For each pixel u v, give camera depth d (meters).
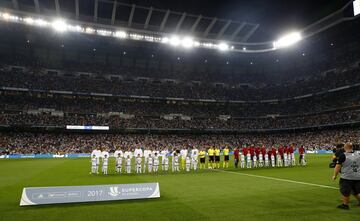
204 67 85.62
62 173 22.83
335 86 66.56
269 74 83.88
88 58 74.81
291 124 69.94
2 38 64.69
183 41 66.69
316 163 32.22
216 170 24.98
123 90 70.00
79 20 58.16
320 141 61.34
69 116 62.38
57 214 9.53
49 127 57.84
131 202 11.41
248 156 27.95
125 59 78.25
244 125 72.88
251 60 81.69
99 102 68.81
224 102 77.50
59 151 53.38
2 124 54.53
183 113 73.19
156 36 64.81
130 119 66.00
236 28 68.19
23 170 25.64
